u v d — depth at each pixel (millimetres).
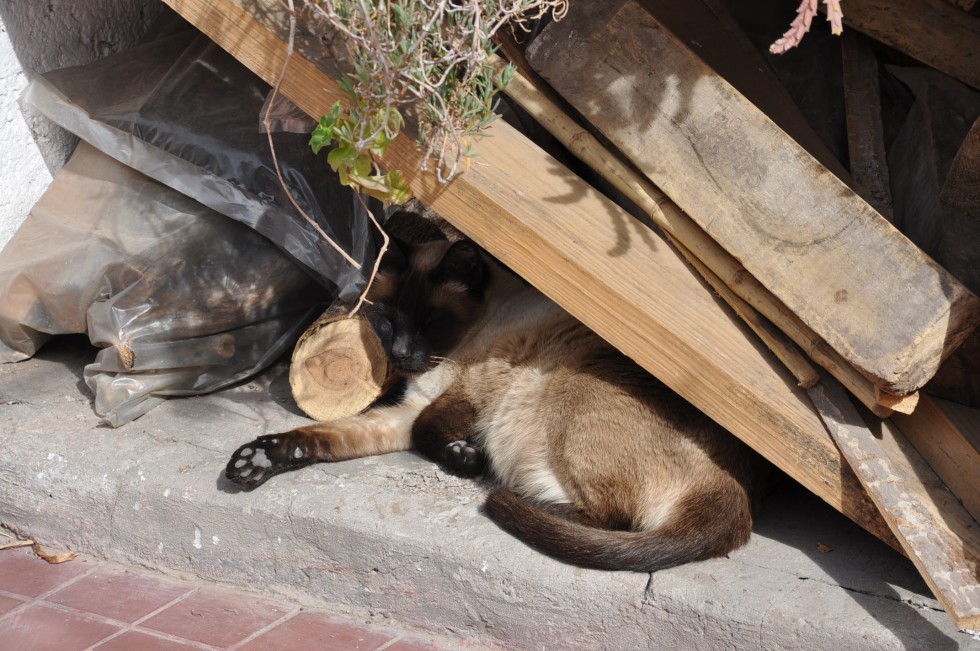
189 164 1725
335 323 1734
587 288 1519
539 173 1529
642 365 1529
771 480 1623
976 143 1529
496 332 1740
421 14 1420
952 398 1531
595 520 1599
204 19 1533
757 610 1478
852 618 1465
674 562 1523
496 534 1561
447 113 1438
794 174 1479
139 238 1740
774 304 1514
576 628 1528
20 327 1779
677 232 1528
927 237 1579
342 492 1616
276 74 1530
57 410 1728
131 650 1540
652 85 1500
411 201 1930
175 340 1725
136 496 1633
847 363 1496
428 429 1705
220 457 1663
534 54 1510
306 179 1742
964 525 1467
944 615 1466
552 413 1646
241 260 1752
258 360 1797
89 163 1788
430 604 1568
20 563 1653
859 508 1499
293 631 1571
